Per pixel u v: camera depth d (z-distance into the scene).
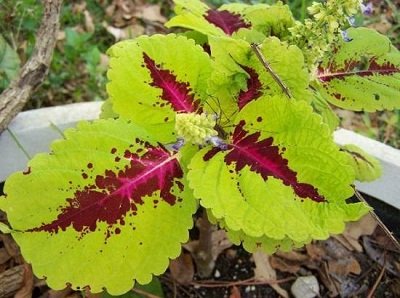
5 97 0.29
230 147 0.21
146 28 0.47
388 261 0.33
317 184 0.19
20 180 0.19
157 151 0.21
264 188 0.19
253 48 0.20
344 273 0.33
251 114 0.21
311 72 0.24
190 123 0.19
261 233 0.18
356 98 0.25
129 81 0.22
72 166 0.20
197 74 0.22
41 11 0.43
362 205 0.18
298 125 0.20
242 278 0.32
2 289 0.30
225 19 0.27
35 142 0.31
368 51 0.26
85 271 0.19
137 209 0.20
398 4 0.50
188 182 0.20
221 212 0.19
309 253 0.33
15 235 0.19
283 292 0.32
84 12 0.47
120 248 0.19
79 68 0.43
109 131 0.21
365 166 0.27
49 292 0.30
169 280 0.31
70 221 0.19
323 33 0.22
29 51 0.41
